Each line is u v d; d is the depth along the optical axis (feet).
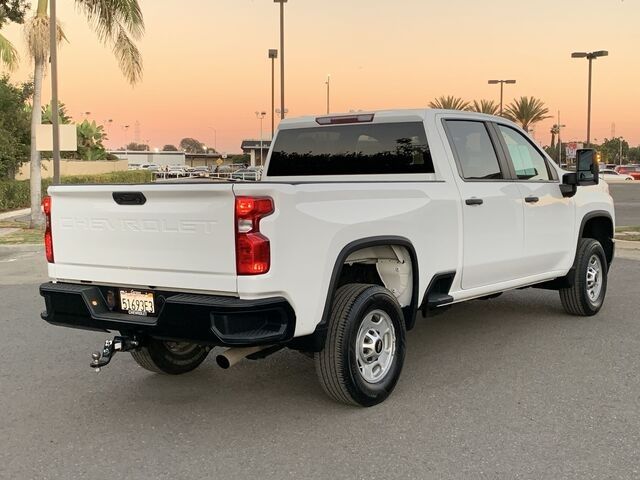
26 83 97.55
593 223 25.50
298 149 20.80
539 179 21.80
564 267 22.81
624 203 92.02
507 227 19.63
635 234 50.52
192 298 13.21
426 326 23.36
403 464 12.41
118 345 14.38
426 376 17.67
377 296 15.17
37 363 19.42
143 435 14.05
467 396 16.03
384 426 14.26
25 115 96.17
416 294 16.63
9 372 18.53
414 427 14.17
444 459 12.59
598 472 11.96
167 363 17.67
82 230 14.97
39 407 15.81
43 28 59.06
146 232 13.93
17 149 94.58
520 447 13.07
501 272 19.76
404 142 18.61
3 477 12.16
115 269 14.55
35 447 13.50
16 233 57.06
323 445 13.34
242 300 12.85
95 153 178.81
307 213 13.57
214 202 13.01
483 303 27.12
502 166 20.07
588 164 21.83
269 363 19.30
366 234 15.01
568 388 16.49
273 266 12.92
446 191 17.51
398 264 16.70
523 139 21.62
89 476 12.18
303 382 17.48
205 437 13.88
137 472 12.32
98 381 17.74
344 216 14.44
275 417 14.93
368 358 15.44
